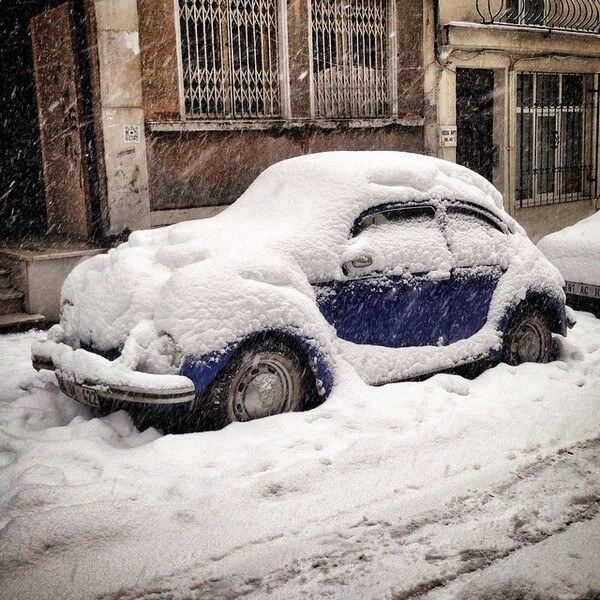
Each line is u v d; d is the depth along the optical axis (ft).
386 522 13.39
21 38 37.24
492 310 21.27
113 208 33.01
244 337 16.42
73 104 34.19
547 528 13.29
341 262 18.40
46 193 37.93
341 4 39.75
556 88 51.26
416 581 11.65
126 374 15.44
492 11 46.01
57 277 31.09
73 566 11.83
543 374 20.89
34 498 13.37
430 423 17.31
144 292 17.02
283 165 21.74
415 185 20.34
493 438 16.92
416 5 42.55
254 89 37.32
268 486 14.30
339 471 15.01
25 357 25.09
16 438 16.53
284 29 37.35
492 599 11.21
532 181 50.44
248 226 19.61
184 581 11.58
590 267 28.09
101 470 14.67
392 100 42.22
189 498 13.78
